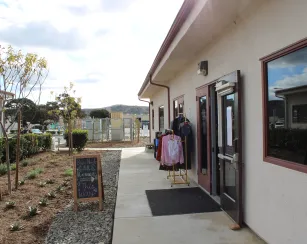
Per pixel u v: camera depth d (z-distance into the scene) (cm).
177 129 718
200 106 626
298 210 281
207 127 577
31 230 396
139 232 389
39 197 556
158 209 486
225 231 388
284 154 308
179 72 847
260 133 356
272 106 330
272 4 323
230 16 408
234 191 424
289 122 299
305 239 271
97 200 489
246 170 396
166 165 671
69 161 1068
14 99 640
